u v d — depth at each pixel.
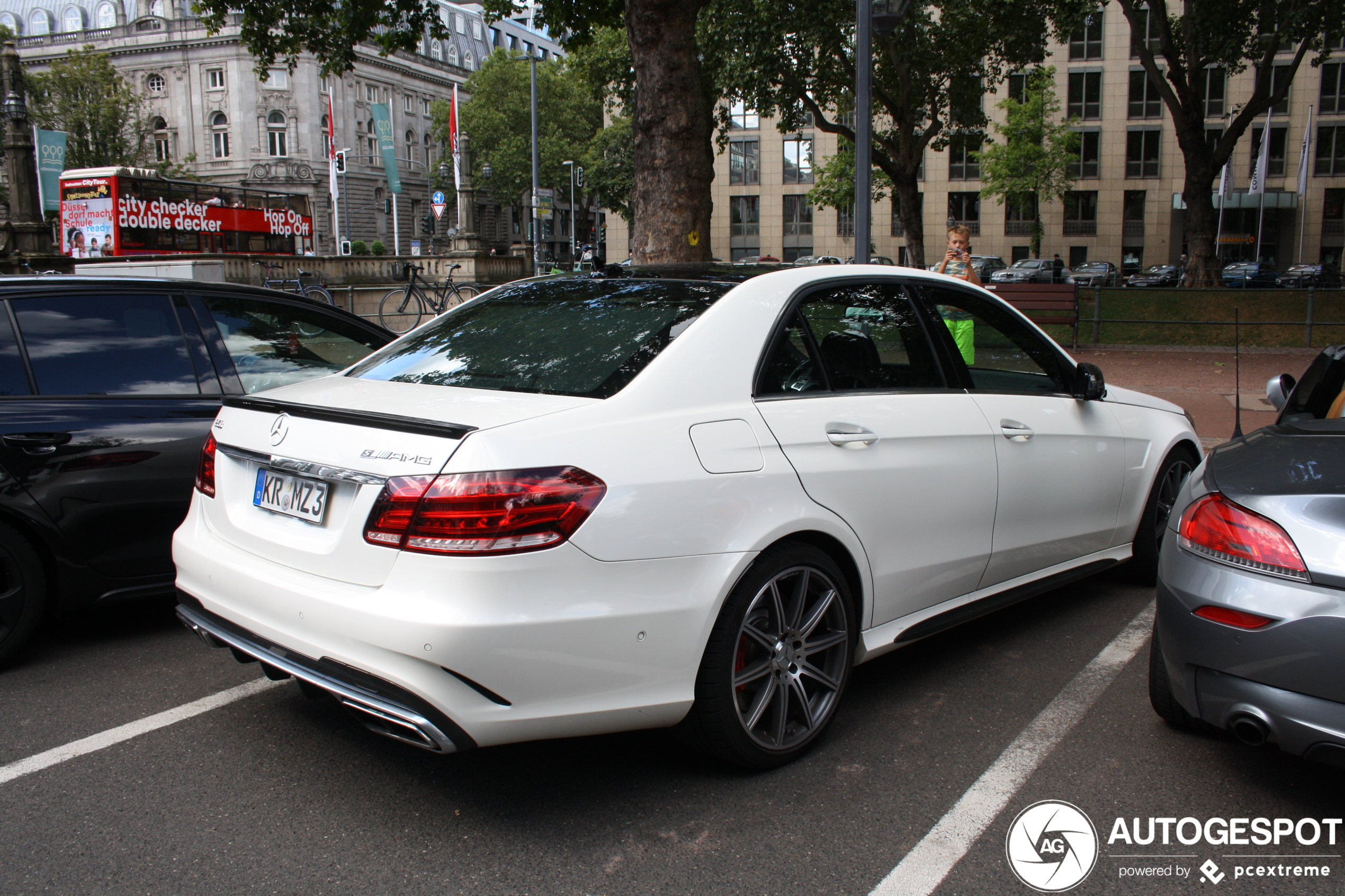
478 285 20.33
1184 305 17.50
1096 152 58.19
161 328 4.37
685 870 2.53
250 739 3.30
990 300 4.11
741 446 2.89
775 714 3.04
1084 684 3.78
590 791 2.95
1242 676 2.61
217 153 74.00
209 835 2.70
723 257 63.47
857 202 9.00
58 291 4.17
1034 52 25.11
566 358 3.03
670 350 2.95
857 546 3.21
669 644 2.68
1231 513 2.73
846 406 3.28
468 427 2.52
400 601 2.45
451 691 2.42
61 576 3.96
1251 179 57.50
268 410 3.03
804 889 2.46
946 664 3.99
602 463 2.59
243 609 2.87
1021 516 3.91
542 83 70.69
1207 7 24.27
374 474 2.57
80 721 3.45
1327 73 56.28
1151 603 4.76
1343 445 2.92
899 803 2.88
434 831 2.72
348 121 75.75
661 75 10.22
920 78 25.95
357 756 3.18
